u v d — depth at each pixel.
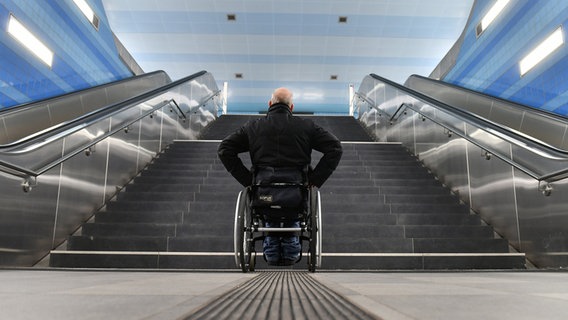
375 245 3.84
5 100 5.46
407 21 11.17
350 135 9.55
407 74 13.90
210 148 7.10
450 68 10.34
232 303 1.11
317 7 10.76
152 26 11.37
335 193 5.07
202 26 11.45
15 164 3.20
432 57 12.86
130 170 5.81
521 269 3.38
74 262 3.56
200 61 13.24
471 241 3.88
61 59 7.24
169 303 1.06
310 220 2.60
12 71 5.66
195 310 0.95
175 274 2.56
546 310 1.00
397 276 2.46
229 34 11.84
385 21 11.20
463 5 10.45
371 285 1.71
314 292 1.43
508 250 3.89
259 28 11.56
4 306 1.00
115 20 11.03
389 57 12.91
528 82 6.53
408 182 5.48
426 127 6.53
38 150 3.54
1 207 3.16
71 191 4.19
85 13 8.47
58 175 3.97
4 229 3.20
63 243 3.94
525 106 5.27
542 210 3.61
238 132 2.65
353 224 4.14
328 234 4.02
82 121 4.14
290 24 11.41
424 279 2.14
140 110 6.25
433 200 4.88
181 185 5.12
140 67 13.14
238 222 2.58
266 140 2.54
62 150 4.00
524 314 0.94
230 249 3.79
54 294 1.26
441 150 5.89
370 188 5.11
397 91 8.22
